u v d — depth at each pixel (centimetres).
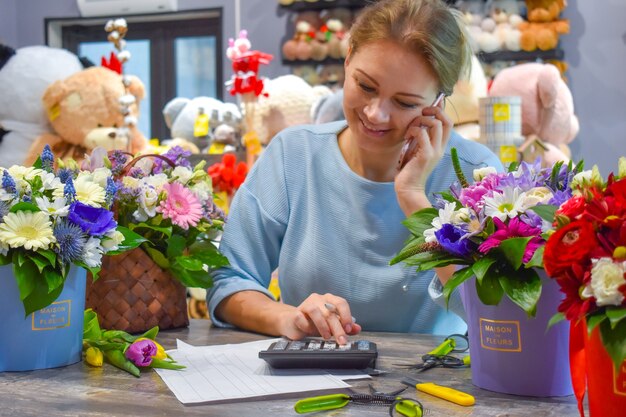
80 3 612
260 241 171
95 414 95
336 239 167
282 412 95
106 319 147
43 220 114
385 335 146
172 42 620
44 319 119
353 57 147
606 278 75
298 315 136
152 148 363
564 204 85
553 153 371
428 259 104
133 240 131
